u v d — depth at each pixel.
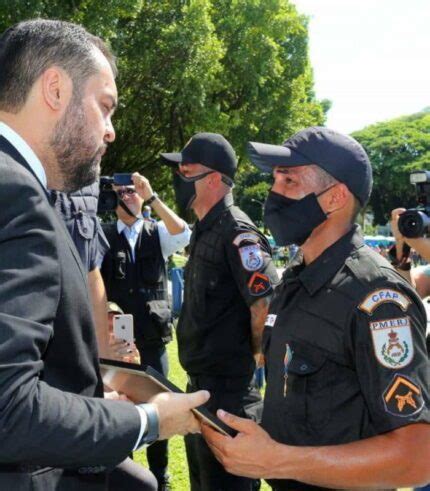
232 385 3.03
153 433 1.51
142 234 4.43
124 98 17.06
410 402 1.57
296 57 23.25
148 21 16.47
